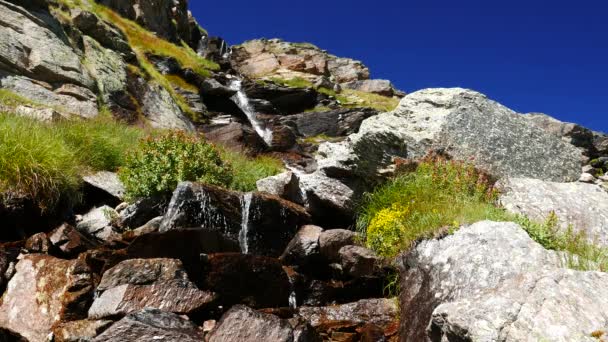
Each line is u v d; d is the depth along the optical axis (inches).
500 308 186.9
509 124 459.5
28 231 324.2
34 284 260.5
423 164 390.9
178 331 226.1
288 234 375.9
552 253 235.5
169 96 1085.8
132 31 1396.4
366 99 1947.6
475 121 452.4
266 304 286.8
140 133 567.8
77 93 772.6
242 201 374.3
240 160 536.7
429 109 470.0
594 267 226.4
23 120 411.5
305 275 334.6
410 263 285.7
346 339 266.1
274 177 425.4
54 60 787.4
